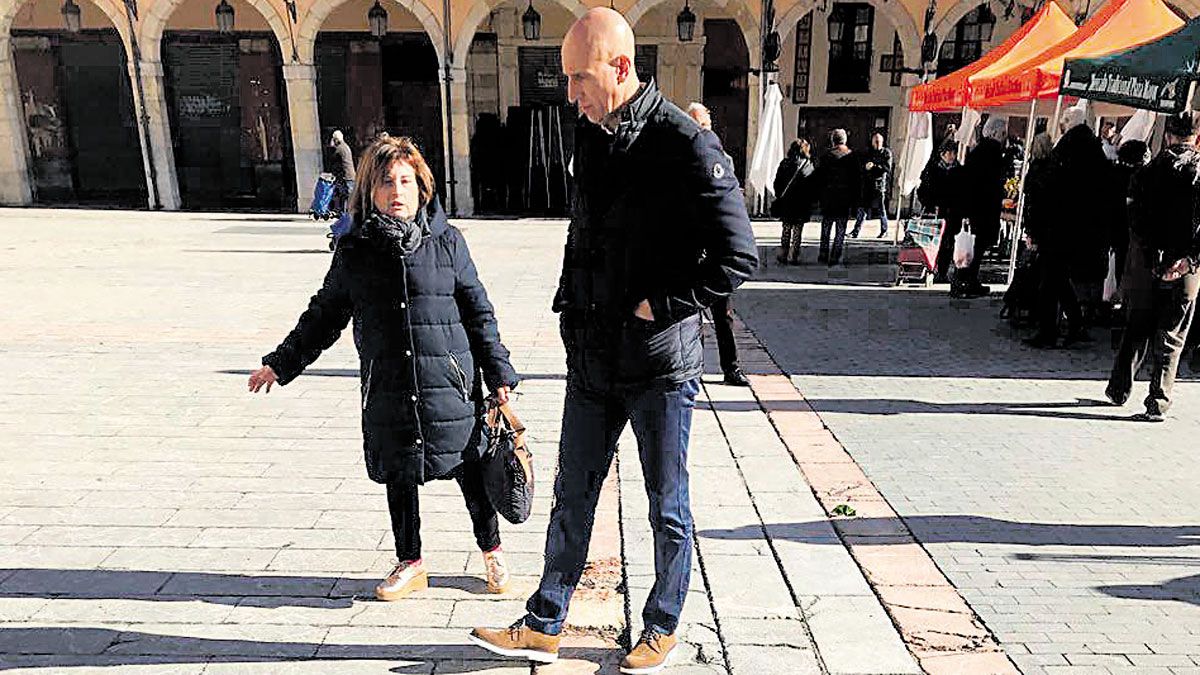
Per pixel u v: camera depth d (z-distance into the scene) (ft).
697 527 12.88
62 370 21.43
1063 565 11.89
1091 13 53.11
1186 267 17.03
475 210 64.28
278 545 12.31
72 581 11.25
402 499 10.53
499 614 10.55
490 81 66.03
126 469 15.12
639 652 9.21
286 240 47.01
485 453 10.40
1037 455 16.12
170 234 49.24
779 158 46.34
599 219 8.45
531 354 23.31
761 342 25.21
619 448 15.96
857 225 51.21
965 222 33.35
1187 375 21.74
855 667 9.46
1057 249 23.76
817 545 12.34
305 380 20.72
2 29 62.69
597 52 7.95
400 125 67.51
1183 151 17.01
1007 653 9.77
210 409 18.45
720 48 65.77
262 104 67.00
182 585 11.16
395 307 9.66
